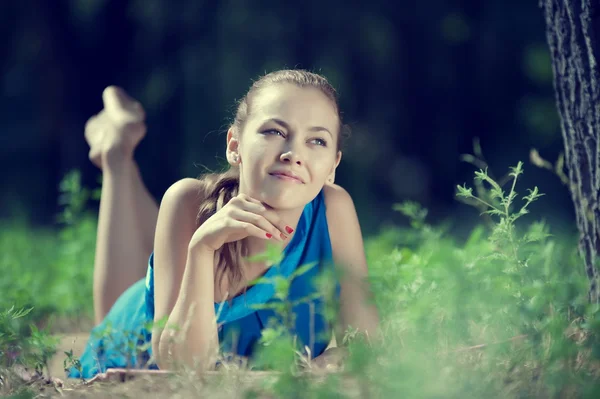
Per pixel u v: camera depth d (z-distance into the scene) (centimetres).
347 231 510
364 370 339
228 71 2041
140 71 2414
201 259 430
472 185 2452
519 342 389
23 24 2491
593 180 490
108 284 631
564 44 499
